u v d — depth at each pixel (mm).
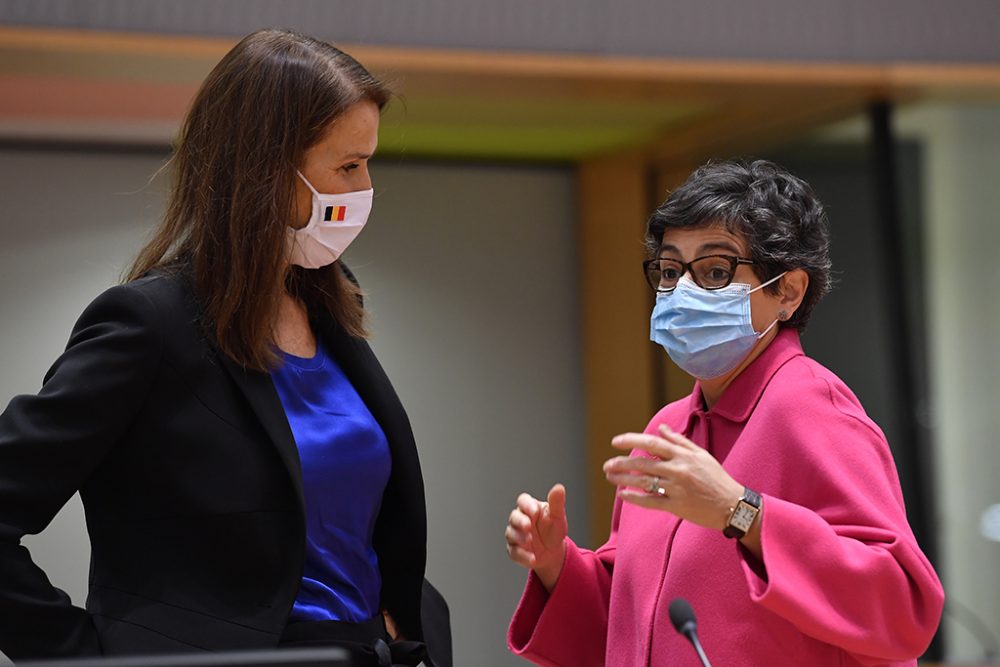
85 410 6207
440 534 20891
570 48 17219
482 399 21312
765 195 7273
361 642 6672
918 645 6609
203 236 6664
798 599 6254
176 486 6371
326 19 16422
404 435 7316
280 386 6875
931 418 18547
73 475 6234
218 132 6723
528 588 7973
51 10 15641
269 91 6668
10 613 6105
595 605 7938
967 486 18500
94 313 6492
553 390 21734
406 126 19031
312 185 6758
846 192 18828
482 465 21219
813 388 7027
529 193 21844
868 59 18156
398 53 16516
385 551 7387
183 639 6176
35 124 17984
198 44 15922
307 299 7406
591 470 21594
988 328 18750
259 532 6391
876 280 18688
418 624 7273
